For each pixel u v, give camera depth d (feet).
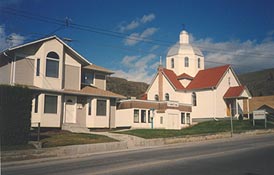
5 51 98.73
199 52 187.21
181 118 146.51
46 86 102.01
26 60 101.04
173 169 42.75
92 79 124.36
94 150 72.33
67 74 109.81
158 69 175.32
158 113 137.39
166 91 171.01
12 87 64.64
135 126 130.21
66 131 97.19
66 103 108.06
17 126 64.80
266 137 100.63
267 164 46.50
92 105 112.57
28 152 60.70
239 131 111.34
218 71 167.63
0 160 56.85
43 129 98.53
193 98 166.30
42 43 103.14
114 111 121.60
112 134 94.68
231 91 161.48
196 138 96.27
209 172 40.40
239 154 58.34
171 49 188.55
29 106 67.10
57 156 64.08
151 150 72.23
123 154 65.00
